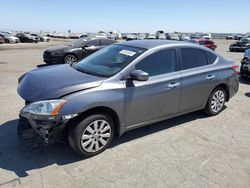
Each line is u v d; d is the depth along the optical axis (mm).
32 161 3469
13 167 3318
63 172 3248
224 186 3070
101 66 4027
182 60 4480
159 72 4125
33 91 3449
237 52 24000
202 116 5316
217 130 4656
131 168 3379
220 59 5238
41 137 3352
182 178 3197
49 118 3133
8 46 26234
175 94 4320
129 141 4121
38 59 14578
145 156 3686
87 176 3182
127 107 3748
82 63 4430
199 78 4668
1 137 4094
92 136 3541
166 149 3904
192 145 4059
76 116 3312
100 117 3543
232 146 4070
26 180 3068
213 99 5180
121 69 3752
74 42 12656
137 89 3797
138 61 3889
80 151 3479
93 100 3342
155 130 4566
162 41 4605
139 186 3023
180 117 5219
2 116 4945
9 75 9172
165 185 3053
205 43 23219
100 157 3625
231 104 6242
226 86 5293
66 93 3268
